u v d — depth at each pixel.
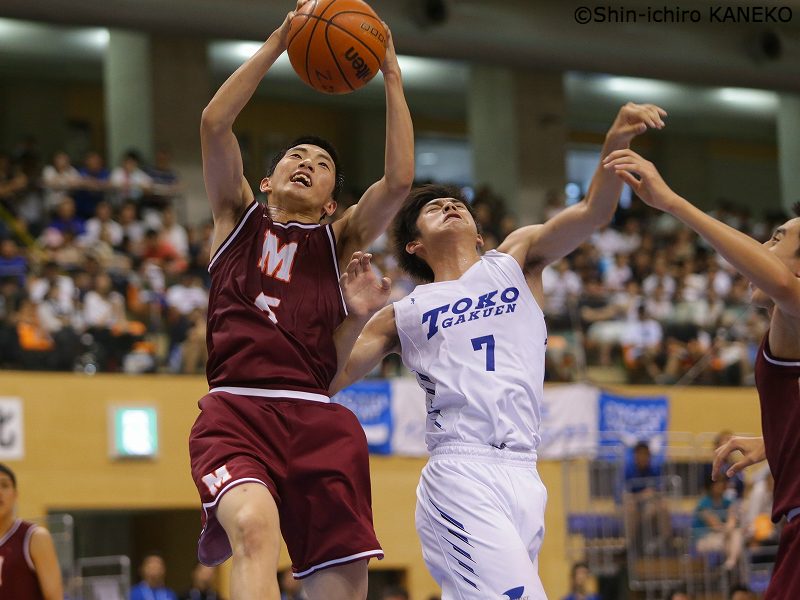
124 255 14.77
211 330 4.41
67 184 15.50
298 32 4.36
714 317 16.64
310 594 4.28
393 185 4.49
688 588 11.88
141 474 13.48
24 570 6.48
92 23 16.66
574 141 25.41
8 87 21.52
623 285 17.59
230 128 4.37
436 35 18.33
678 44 19.77
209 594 12.02
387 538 14.15
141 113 19.00
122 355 13.52
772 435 4.39
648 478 12.93
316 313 4.40
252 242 4.43
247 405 4.24
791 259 4.49
